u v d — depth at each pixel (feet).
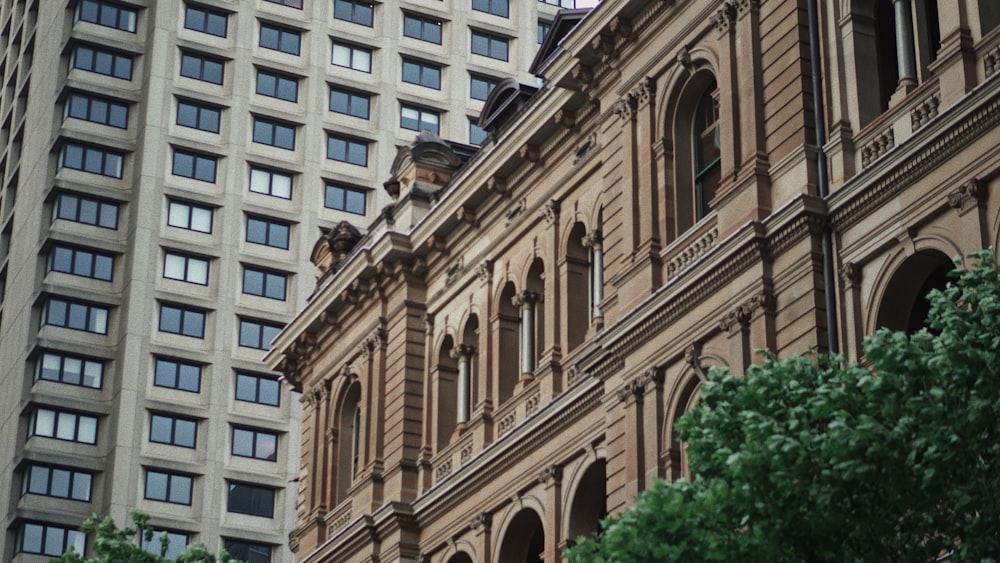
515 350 172.04
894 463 86.43
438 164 193.57
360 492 187.83
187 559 151.33
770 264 127.95
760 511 90.33
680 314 135.54
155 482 359.87
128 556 151.33
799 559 90.22
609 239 150.00
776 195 129.49
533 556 166.20
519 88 181.16
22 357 371.76
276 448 371.15
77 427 363.15
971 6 117.80
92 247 375.66
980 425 87.40
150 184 379.14
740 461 88.84
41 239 377.30
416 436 183.32
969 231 113.19
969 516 95.14
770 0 134.51
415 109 408.26
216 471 363.97
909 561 90.74
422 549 177.37
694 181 142.72
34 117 402.52
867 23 128.67
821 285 123.95
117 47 390.42
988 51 115.85
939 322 93.25
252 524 363.76
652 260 140.87
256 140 391.24
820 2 130.82
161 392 365.81
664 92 144.25
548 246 164.76
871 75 127.34
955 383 88.28
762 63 134.21
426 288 188.03
